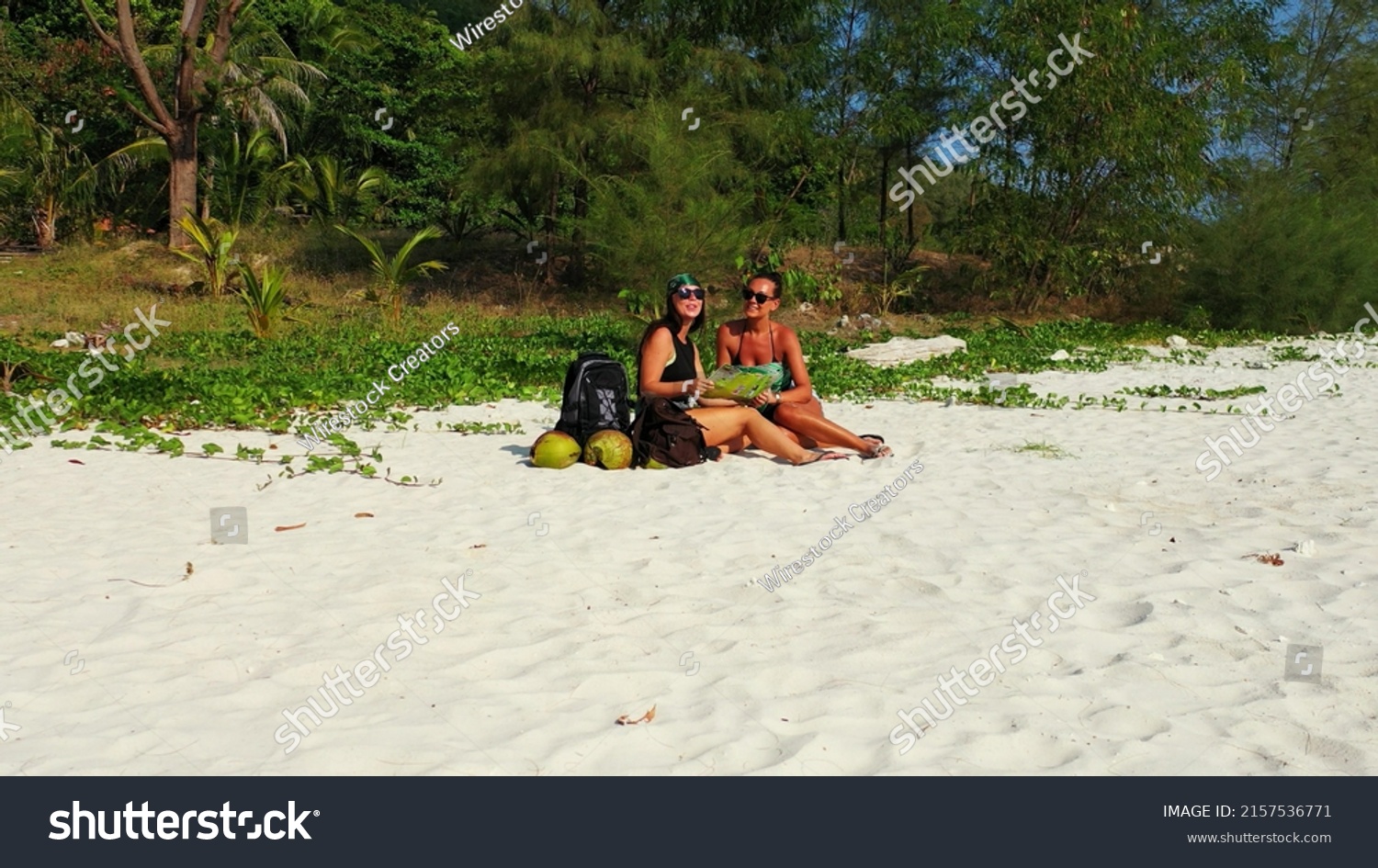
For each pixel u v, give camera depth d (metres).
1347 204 26.59
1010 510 6.75
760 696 3.99
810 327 23.84
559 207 27.42
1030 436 9.84
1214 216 25.33
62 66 29.36
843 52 27.12
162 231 30.86
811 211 26.92
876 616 4.82
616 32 24.75
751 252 23.94
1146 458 8.63
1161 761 3.52
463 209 27.50
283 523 6.59
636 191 18.03
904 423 10.83
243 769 3.48
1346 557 5.63
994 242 25.66
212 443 9.22
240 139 29.72
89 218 28.72
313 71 29.14
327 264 26.73
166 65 29.45
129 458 8.78
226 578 5.44
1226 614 4.81
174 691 4.08
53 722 3.83
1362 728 3.71
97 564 5.70
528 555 5.79
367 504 7.07
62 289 22.45
